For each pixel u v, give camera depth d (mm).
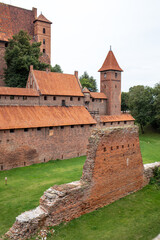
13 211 19172
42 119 38500
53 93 43844
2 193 23578
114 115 59594
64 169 33406
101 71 63125
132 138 22453
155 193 22406
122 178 21094
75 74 51938
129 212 18422
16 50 52688
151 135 73188
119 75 63594
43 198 16031
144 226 16422
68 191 16312
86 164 18609
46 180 27719
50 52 72438
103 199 19156
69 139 41594
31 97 40781
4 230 16109
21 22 68000
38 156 37125
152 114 74938
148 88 77188
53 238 14445
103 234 15227
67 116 42906
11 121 34438
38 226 14766
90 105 57438
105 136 19266
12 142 33812
